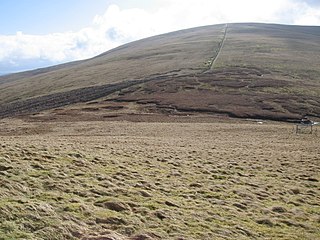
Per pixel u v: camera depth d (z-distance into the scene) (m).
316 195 22.77
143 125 64.88
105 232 12.01
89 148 32.16
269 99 88.94
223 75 118.88
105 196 16.27
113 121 70.88
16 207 12.55
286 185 24.53
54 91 138.50
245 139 51.50
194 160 30.97
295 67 135.88
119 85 119.75
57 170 19.66
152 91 103.25
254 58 153.00
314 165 32.56
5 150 23.09
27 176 17.28
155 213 14.65
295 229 15.89
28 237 10.72
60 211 13.20
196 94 95.88
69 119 75.00
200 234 13.27
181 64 150.75
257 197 20.62
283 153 39.19
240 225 15.20
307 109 80.88
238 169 28.89
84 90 123.12
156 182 20.73
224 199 19.16
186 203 17.23
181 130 59.56
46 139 45.66
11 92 162.75
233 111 78.25
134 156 29.30
